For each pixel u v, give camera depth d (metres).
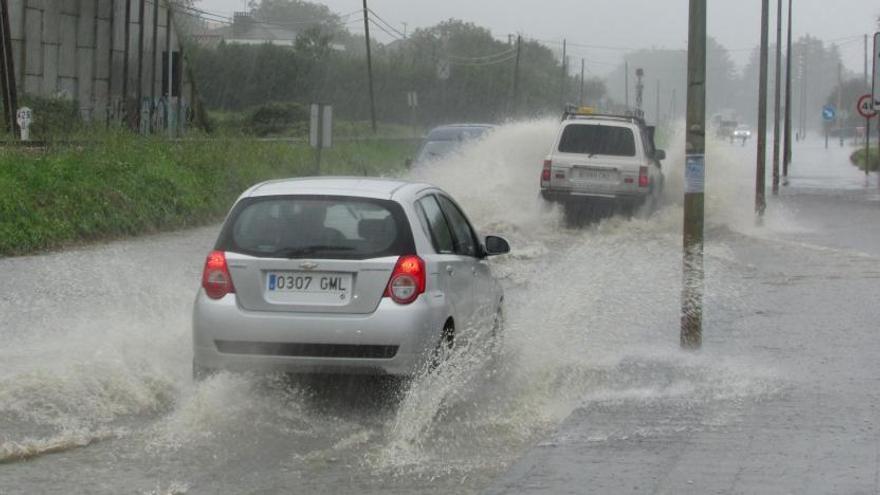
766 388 10.77
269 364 9.79
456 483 8.02
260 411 9.92
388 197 10.23
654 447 8.73
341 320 9.70
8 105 40.09
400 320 9.67
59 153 27.59
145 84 58.06
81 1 53.72
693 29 12.16
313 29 88.75
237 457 8.64
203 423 9.50
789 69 55.88
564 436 9.09
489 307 11.95
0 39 40.28
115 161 27.89
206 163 31.95
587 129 26.92
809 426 9.34
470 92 98.25
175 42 60.56
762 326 14.27
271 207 10.21
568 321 14.02
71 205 23.88
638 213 26.62
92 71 54.84
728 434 9.11
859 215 32.44
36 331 13.01
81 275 18.28
